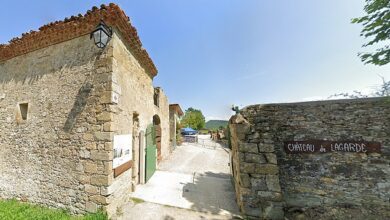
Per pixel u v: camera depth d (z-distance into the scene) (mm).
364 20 3006
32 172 4359
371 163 3912
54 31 4410
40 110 4492
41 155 4297
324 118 4281
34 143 4441
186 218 3688
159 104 8633
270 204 3756
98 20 3994
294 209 4098
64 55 4426
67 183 3875
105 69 3859
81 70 4121
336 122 4207
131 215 3732
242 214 3857
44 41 4660
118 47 4168
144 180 5617
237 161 4305
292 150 4359
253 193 3871
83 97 3984
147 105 6457
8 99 5109
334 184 4051
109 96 3740
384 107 3961
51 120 4293
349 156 4043
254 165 4008
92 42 4133
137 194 4754
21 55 5141
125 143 4348
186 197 4688
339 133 4156
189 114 31328
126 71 4602
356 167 3980
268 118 4410
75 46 4336
